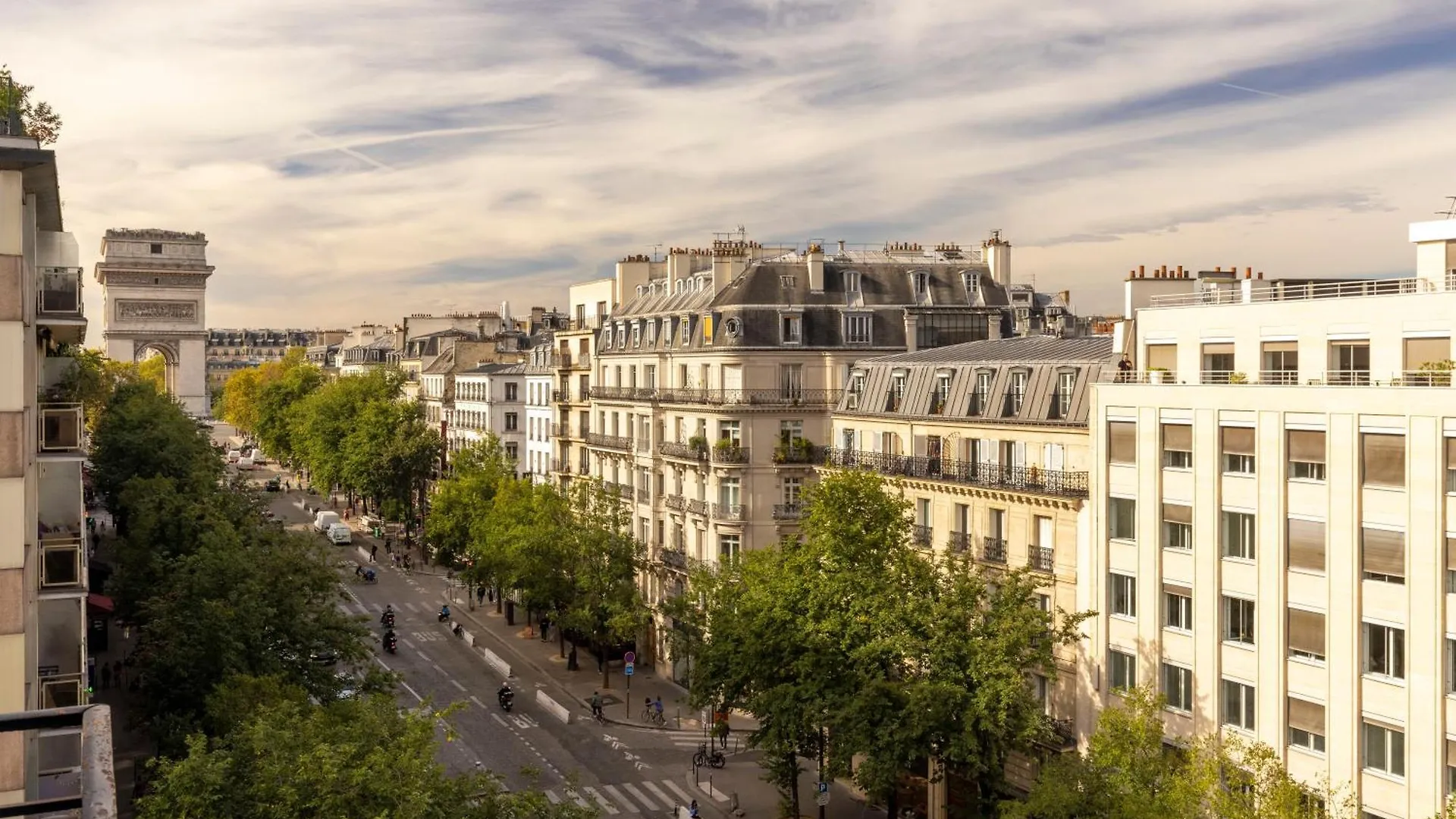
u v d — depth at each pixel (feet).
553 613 284.20
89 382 152.87
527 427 443.32
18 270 98.53
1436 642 132.26
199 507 210.79
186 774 106.52
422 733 115.03
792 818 193.57
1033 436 189.98
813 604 174.19
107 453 274.36
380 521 487.61
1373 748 139.74
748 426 257.96
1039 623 158.40
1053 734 162.20
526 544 280.10
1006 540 192.85
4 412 98.12
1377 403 137.49
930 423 211.82
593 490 295.69
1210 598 157.38
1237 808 123.54
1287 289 159.22
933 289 286.66
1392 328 140.77
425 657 296.92
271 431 629.10
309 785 105.40
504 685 269.03
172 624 166.30
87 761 27.73
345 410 504.43
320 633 180.24
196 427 351.25
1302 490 146.51
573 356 367.45
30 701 112.27
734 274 281.74
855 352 263.90
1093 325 326.24
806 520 186.19
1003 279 296.71
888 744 158.92
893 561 175.73
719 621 191.62
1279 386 148.05
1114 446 172.24
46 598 117.60
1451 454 130.72
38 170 103.50
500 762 220.23
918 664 169.68
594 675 285.23
